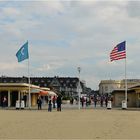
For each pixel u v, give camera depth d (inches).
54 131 893.8
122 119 1310.3
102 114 1643.7
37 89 3107.8
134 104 2883.9
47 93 3134.8
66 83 7076.8
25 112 1839.3
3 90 2755.9
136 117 1427.2
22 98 2753.4
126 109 2300.7
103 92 7470.5
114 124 1091.3
